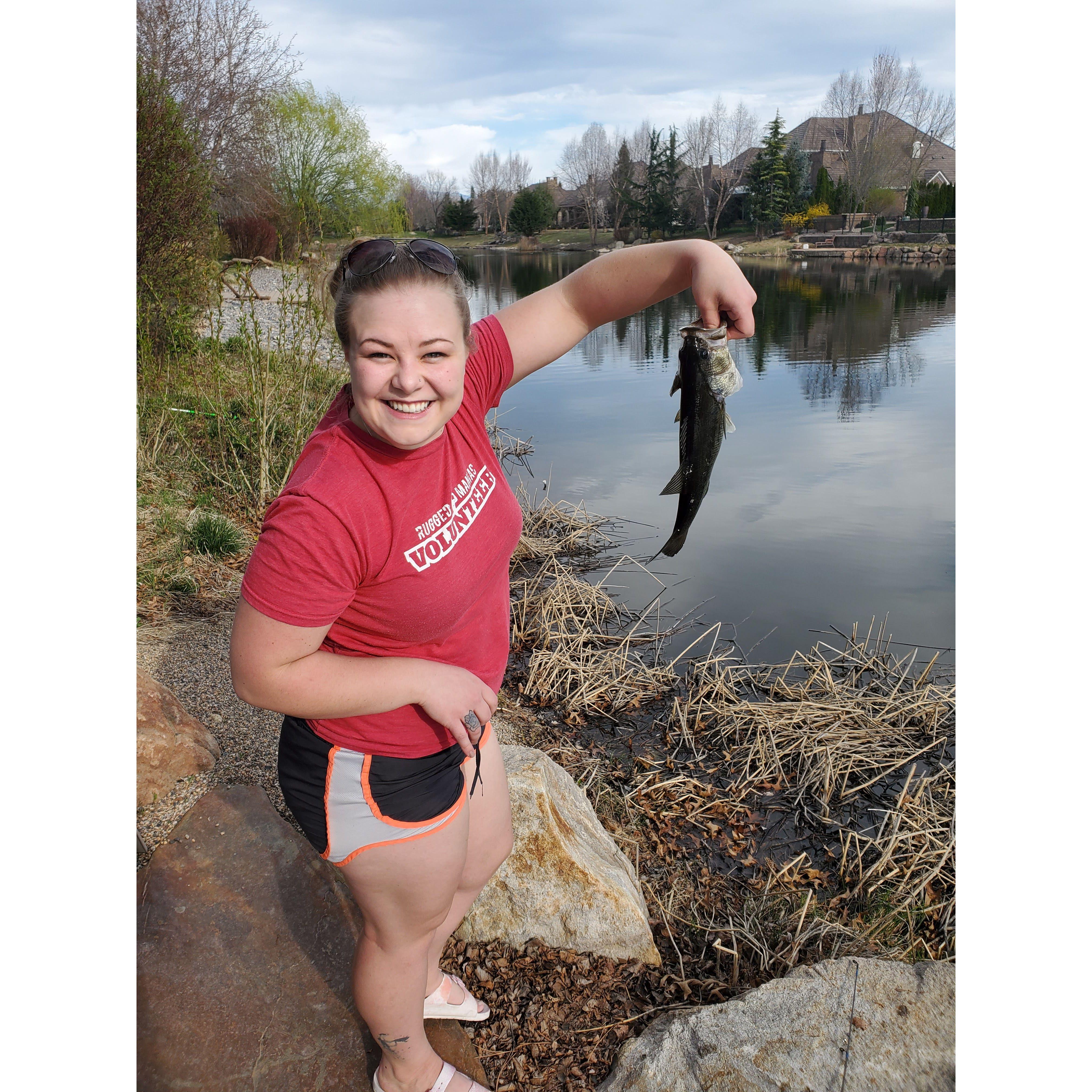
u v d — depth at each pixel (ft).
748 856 12.12
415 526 5.28
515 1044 8.02
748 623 19.95
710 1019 7.58
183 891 8.79
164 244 28.58
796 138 248.32
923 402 41.04
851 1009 7.49
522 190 294.25
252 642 5.09
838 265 145.38
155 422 25.45
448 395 5.01
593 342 66.39
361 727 5.61
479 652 6.38
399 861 5.76
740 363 53.06
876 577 22.21
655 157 244.01
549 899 9.14
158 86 28.63
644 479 31.07
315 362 30.81
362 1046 7.50
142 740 10.34
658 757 14.69
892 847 11.78
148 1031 7.47
